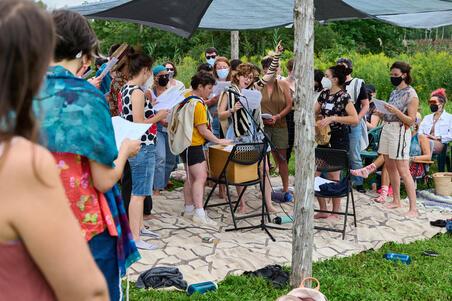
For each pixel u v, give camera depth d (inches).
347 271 200.2
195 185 245.9
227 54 894.4
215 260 204.4
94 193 88.8
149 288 176.1
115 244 93.5
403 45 1025.5
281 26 318.0
